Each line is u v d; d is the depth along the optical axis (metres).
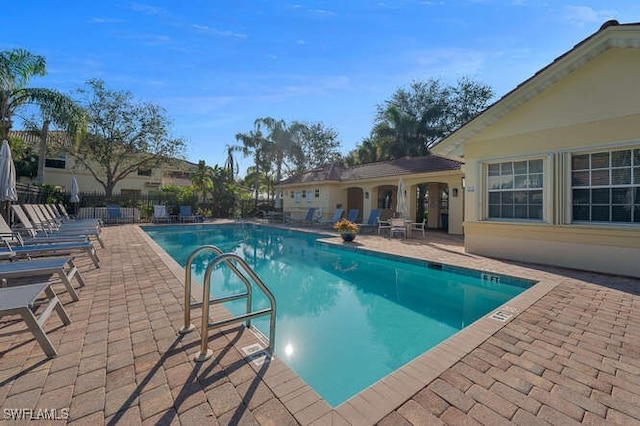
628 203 6.10
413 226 15.48
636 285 5.29
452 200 13.80
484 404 2.19
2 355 2.76
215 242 13.32
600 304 4.30
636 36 5.70
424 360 2.78
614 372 2.61
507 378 2.51
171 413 2.05
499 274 6.27
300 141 32.59
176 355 2.79
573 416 2.08
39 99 12.61
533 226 7.23
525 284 5.83
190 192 23.00
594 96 6.38
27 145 18.59
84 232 8.68
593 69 6.40
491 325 3.56
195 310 3.92
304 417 2.03
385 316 5.19
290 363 3.71
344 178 19.45
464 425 1.98
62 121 13.19
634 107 5.93
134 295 4.55
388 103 30.20
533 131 7.23
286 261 9.51
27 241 6.62
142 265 6.62
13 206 7.63
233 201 24.92
